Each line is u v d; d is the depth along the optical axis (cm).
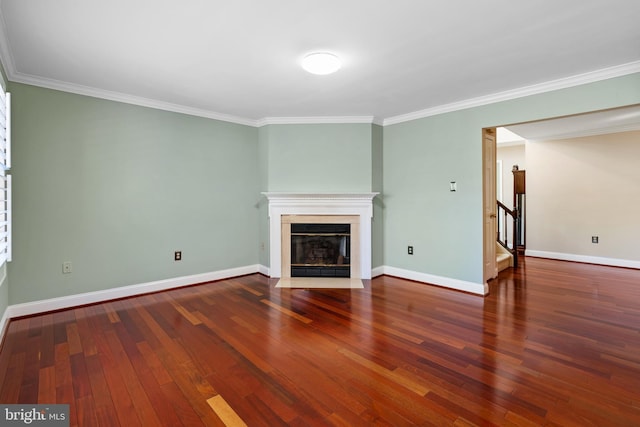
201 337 272
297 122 464
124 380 209
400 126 464
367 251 460
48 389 199
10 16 207
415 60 276
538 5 198
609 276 484
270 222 465
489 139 436
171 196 410
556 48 255
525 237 661
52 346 255
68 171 336
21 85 308
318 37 237
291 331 284
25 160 312
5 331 281
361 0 193
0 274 262
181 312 331
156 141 396
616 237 559
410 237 459
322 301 367
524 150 719
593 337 271
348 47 253
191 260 430
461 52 262
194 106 411
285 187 469
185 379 211
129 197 377
